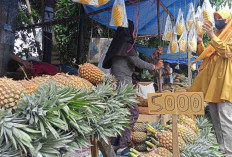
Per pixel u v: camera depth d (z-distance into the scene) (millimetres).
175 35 4852
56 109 1169
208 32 3127
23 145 1070
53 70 4445
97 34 8664
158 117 4254
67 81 1608
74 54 9125
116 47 2980
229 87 3066
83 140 1445
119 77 2971
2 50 3695
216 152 2811
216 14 3391
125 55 2906
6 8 3709
